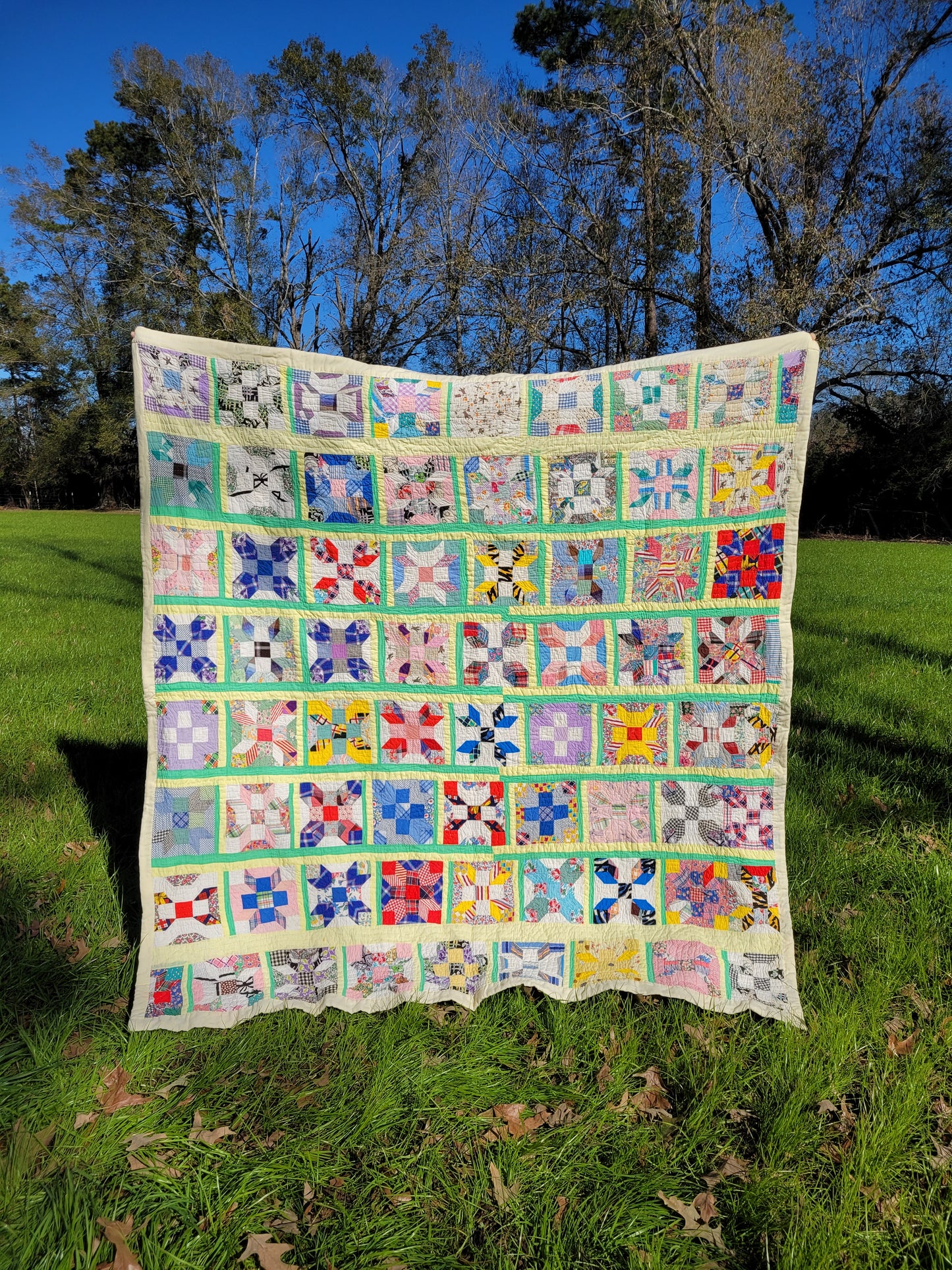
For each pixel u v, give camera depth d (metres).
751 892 2.29
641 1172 1.71
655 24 15.61
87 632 6.75
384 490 2.33
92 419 38.16
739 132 14.98
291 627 2.31
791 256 15.50
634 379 2.29
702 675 2.33
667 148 17.22
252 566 2.27
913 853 3.03
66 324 36.47
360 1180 1.68
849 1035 2.06
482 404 2.32
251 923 2.30
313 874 2.34
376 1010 2.26
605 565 2.34
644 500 2.31
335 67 28.59
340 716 2.36
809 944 2.53
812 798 3.46
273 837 2.31
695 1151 1.77
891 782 3.63
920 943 2.47
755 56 14.57
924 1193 1.66
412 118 28.02
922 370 18.23
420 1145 1.77
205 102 28.62
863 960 2.41
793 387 2.20
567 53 22.94
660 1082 1.97
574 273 20.08
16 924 2.44
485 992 2.30
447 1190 1.66
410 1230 1.56
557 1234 1.55
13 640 6.26
